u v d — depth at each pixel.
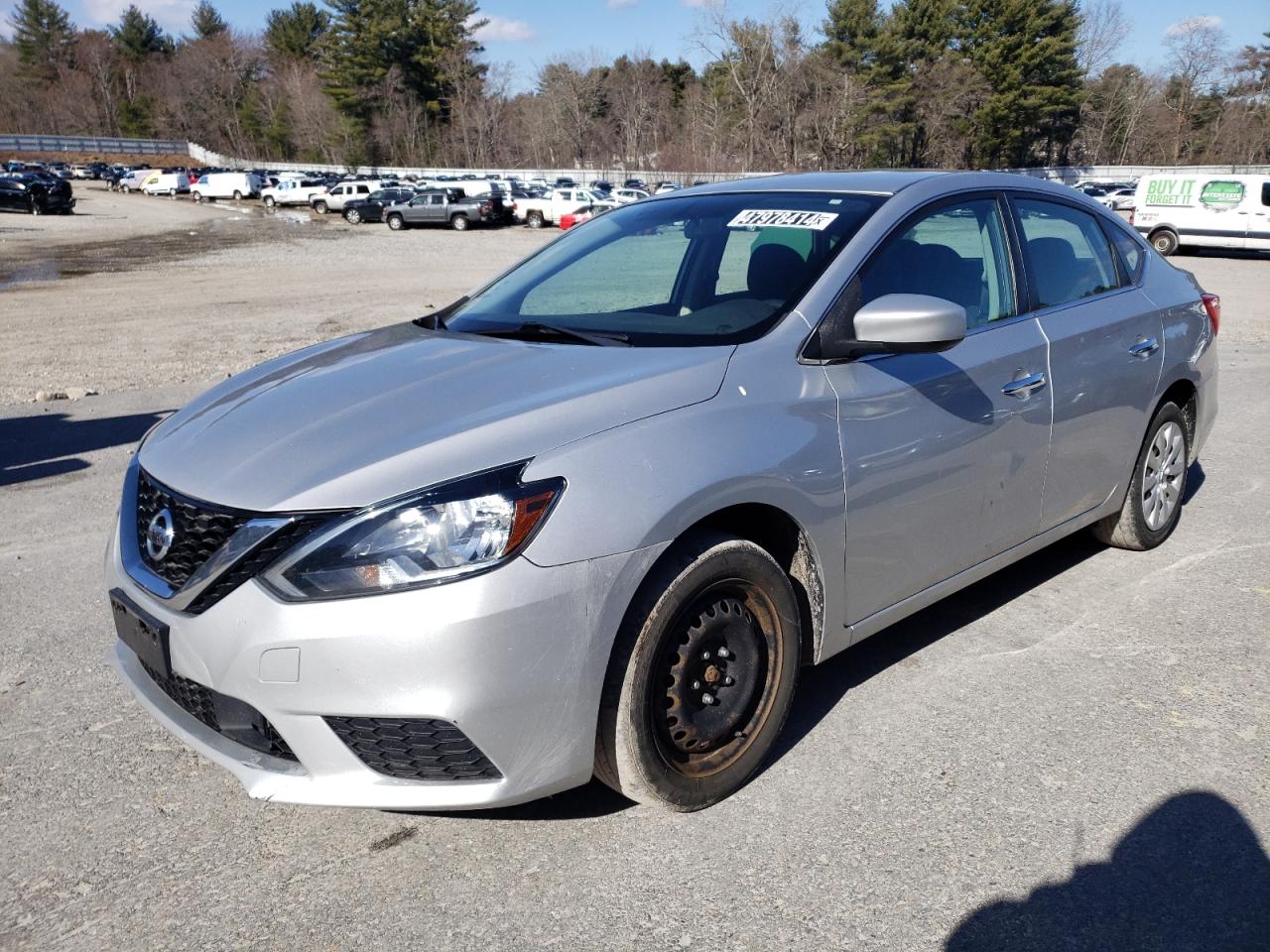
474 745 2.32
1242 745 3.07
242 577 2.34
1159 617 3.98
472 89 98.19
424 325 3.60
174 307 17.09
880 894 2.44
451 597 2.24
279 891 2.50
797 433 2.77
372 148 97.38
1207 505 5.38
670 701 2.62
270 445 2.57
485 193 43.34
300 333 13.86
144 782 2.98
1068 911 2.38
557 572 2.32
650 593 2.50
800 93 68.88
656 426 2.54
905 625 3.95
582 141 90.94
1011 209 3.74
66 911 2.44
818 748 3.08
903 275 3.22
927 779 2.90
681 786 2.68
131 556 2.67
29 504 5.74
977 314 3.46
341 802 2.36
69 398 9.05
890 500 3.05
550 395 2.60
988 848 2.60
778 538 2.91
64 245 32.12
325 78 98.94
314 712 2.30
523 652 2.30
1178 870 2.52
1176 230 25.98
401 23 96.06
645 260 3.51
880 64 68.50
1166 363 4.30
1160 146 85.06
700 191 3.91
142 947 2.31
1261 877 2.49
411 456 2.37
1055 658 3.64
